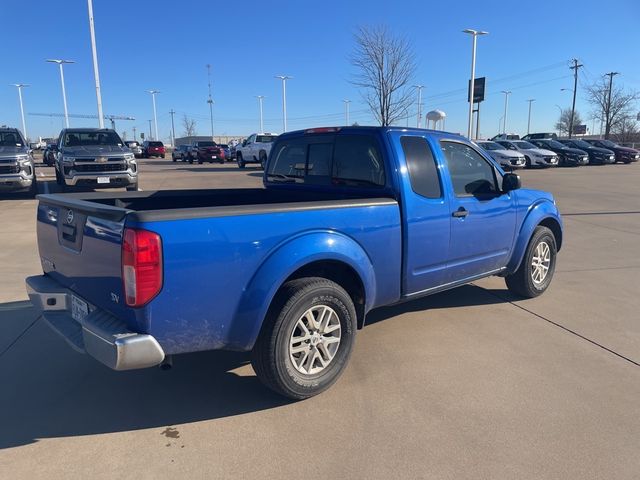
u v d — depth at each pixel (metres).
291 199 5.14
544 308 5.55
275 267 3.28
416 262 4.29
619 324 5.07
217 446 3.08
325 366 3.68
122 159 14.00
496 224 5.07
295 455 2.99
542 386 3.79
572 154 31.41
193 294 3.00
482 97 35.50
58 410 3.48
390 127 4.33
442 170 4.49
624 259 7.91
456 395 3.66
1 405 3.54
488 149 29.16
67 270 3.58
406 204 4.12
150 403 3.58
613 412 3.43
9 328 4.86
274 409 3.50
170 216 2.90
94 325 3.01
